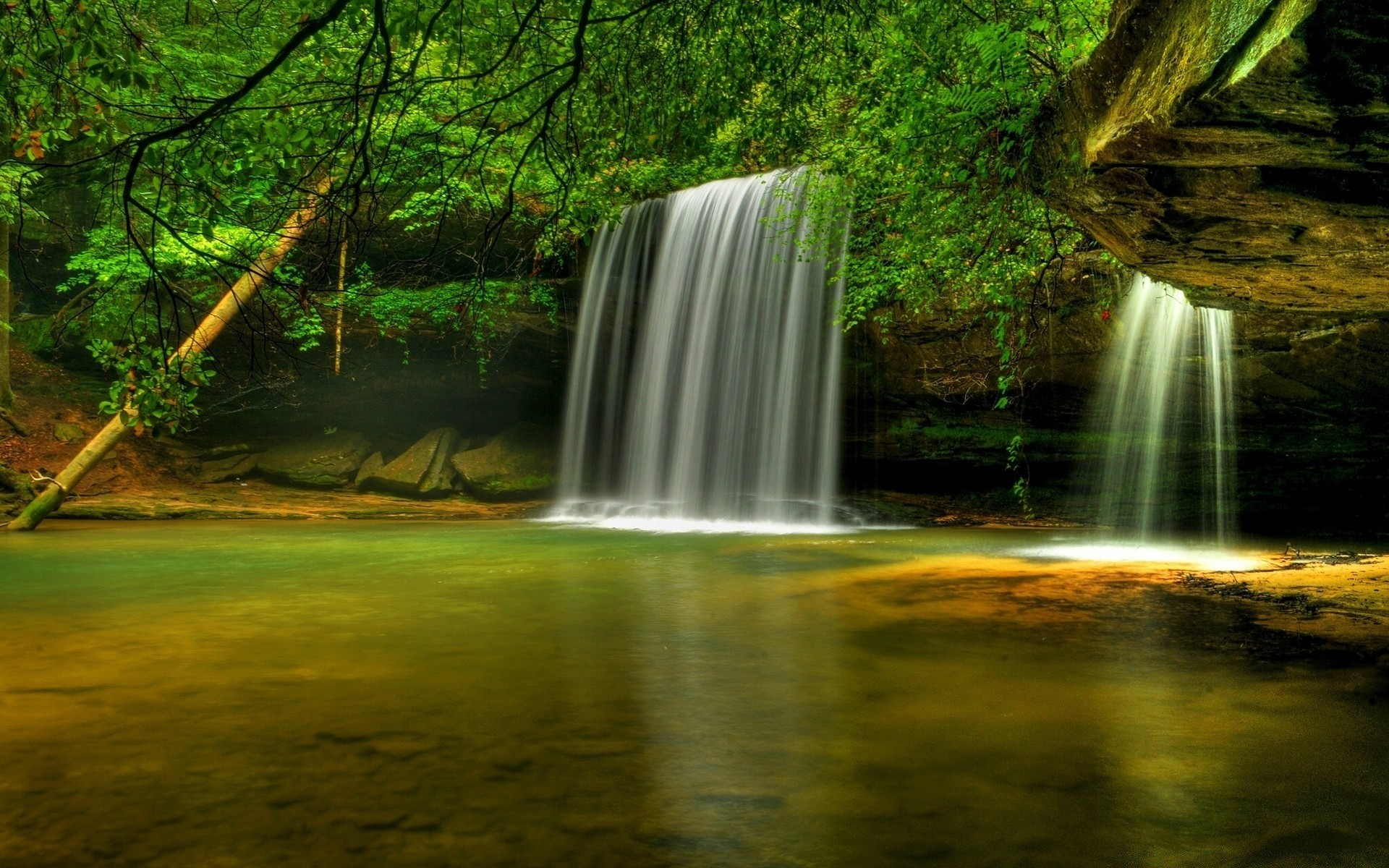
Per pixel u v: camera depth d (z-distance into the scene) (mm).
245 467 22438
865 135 11203
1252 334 16656
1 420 20188
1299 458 18031
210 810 3539
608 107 7098
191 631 7320
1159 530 18719
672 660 6266
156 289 4594
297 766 4051
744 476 19781
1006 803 3623
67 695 5270
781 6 7535
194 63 14609
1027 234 10258
